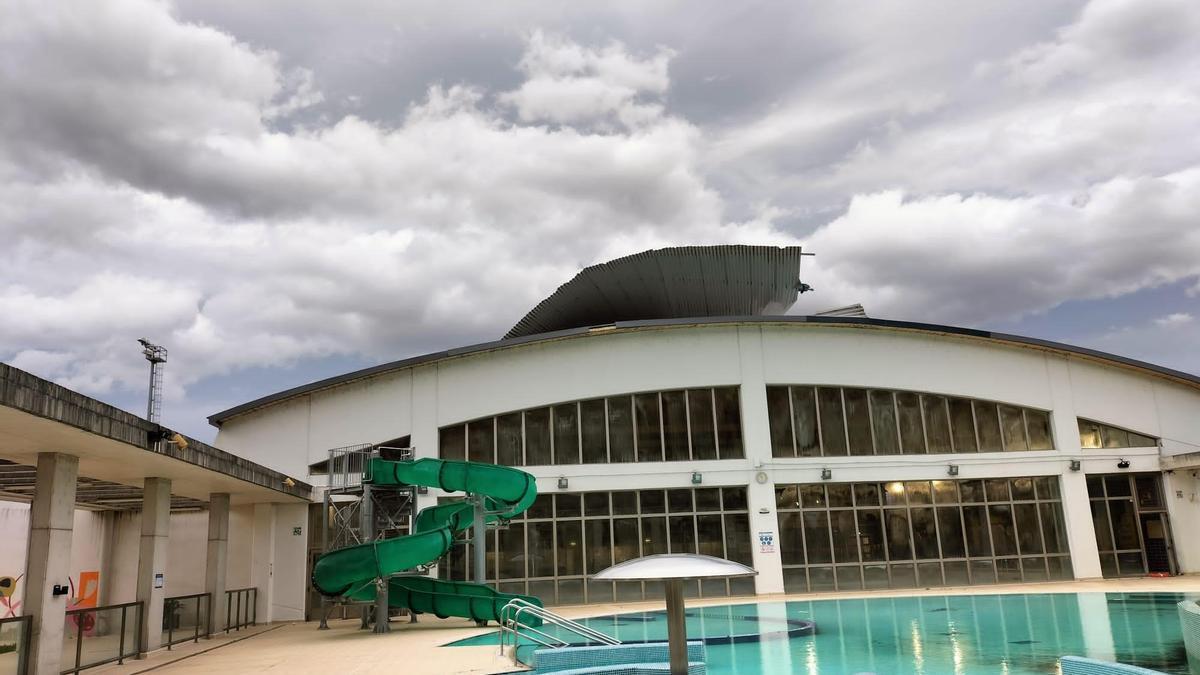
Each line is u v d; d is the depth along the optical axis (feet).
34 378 32.53
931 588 86.07
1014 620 55.36
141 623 50.98
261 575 84.33
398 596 66.13
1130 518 92.63
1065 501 90.94
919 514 89.15
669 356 89.45
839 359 91.20
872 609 67.41
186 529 89.97
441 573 82.79
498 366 88.12
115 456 45.83
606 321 119.03
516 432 87.10
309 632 67.21
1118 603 63.52
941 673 36.78
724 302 112.57
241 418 89.51
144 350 81.97
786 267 107.14
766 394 89.66
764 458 87.45
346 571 55.77
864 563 86.94
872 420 90.84
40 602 39.32
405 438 86.58
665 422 88.28
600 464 86.22
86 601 84.53
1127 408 94.43
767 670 39.11
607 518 85.51
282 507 86.12
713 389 89.61
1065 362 94.68
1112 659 38.11
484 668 40.22
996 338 93.40
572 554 84.33
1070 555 89.92
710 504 86.79
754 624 59.47
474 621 67.05
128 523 86.84
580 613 73.46
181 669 43.73
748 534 86.33
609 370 88.63
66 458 42.55
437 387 87.56
